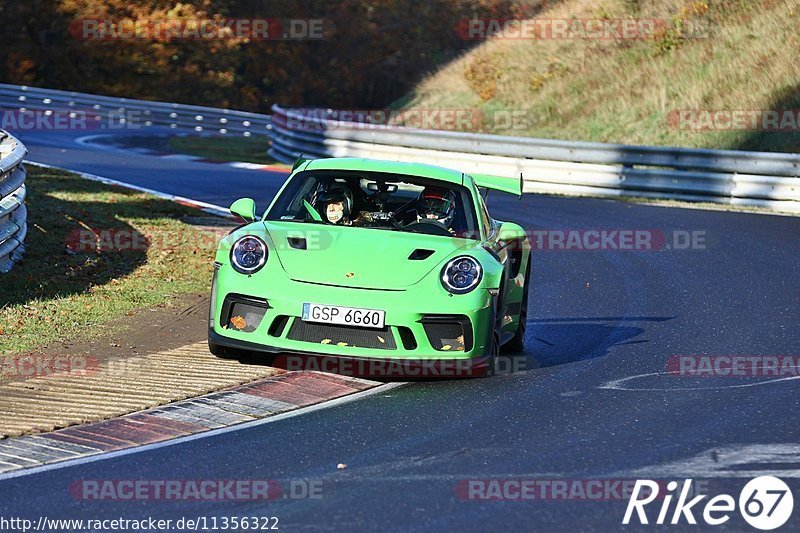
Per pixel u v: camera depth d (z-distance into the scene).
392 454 19.30
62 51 138.50
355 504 16.58
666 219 59.69
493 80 109.12
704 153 69.50
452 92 115.44
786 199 65.38
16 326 29.25
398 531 15.47
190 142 103.38
